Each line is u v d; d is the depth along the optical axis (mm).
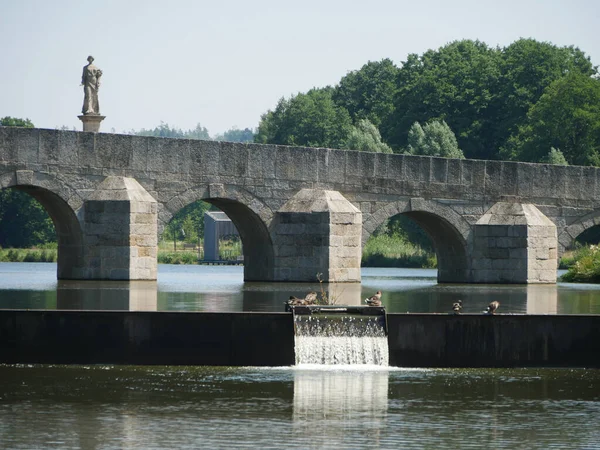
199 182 143500
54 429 70250
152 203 138500
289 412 75438
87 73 146250
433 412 76562
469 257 161750
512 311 106250
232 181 145625
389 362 92125
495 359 92875
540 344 93250
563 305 115062
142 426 71312
